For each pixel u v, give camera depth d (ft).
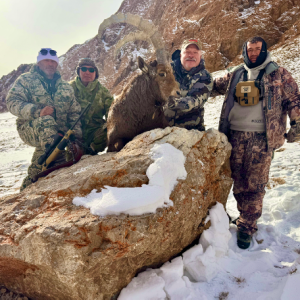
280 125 8.21
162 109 8.94
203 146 8.02
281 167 14.69
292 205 9.89
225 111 8.87
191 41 8.72
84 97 12.34
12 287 7.03
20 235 5.86
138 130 8.90
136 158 6.94
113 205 5.78
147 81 8.43
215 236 7.68
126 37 8.55
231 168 9.07
